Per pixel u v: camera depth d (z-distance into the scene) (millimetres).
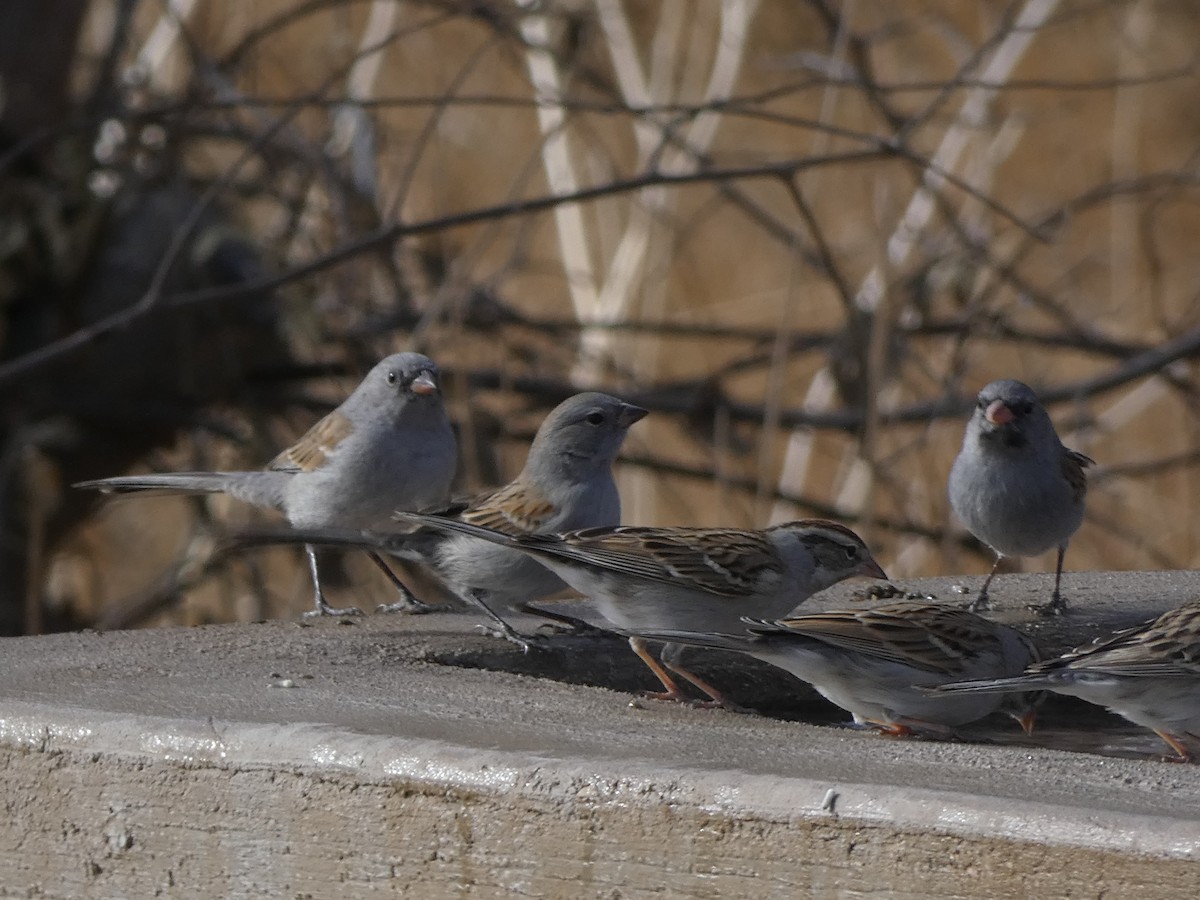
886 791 4605
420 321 14250
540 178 20141
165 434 14664
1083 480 9008
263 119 14523
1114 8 19938
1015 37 15703
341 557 14531
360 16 20000
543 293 20109
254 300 14164
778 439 18609
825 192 20547
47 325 13438
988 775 4844
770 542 7918
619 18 14984
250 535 8383
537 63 14812
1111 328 19359
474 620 8570
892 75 19891
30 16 13383
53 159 13523
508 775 5062
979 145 16562
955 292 14570
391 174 17281
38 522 12711
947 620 7359
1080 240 20953
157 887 5535
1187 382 14938
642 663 8188
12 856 5762
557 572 7957
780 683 8258
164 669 6672
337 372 14414
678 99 15547
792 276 11961
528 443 15367
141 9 18312
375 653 7332
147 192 14047
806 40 20141
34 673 6574
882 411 14359
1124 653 6582
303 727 5461
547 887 5008
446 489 9547
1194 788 4684
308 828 5320
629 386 15172
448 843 5137
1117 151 20359
